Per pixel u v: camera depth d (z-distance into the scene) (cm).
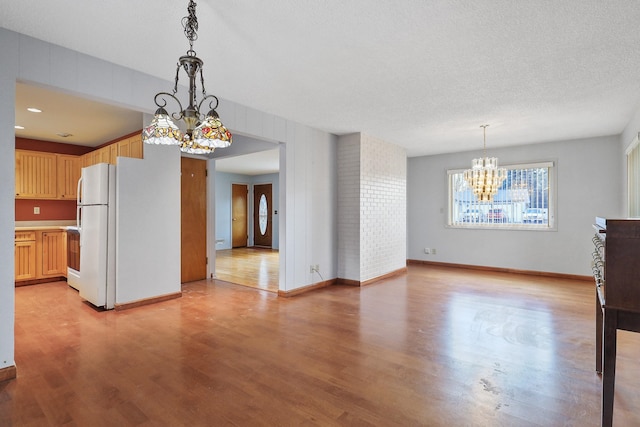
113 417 186
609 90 339
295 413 190
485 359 260
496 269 639
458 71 296
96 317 357
